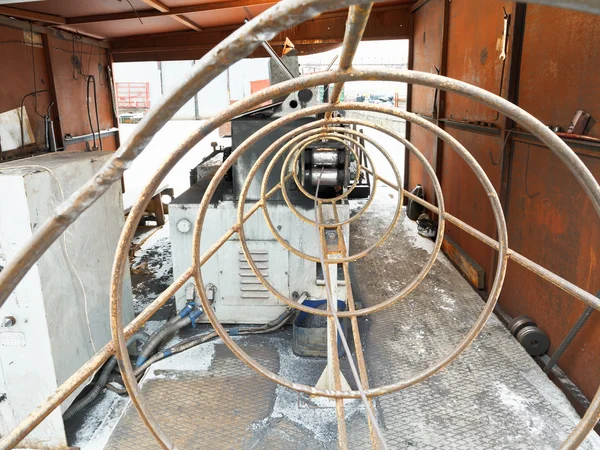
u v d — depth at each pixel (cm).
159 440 91
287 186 279
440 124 464
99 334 244
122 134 1024
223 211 271
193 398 229
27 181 184
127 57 645
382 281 367
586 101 212
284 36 588
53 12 448
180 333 292
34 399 204
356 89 1991
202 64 48
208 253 156
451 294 340
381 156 991
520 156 286
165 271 425
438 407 218
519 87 285
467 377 239
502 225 108
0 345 198
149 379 245
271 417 215
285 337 287
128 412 219
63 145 500
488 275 339
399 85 1894
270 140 268
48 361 200
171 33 596
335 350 166
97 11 453
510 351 261
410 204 535
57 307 205
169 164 67
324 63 1134
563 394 226
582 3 38
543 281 260
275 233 193
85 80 563
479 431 202
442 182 473
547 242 253
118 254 71
